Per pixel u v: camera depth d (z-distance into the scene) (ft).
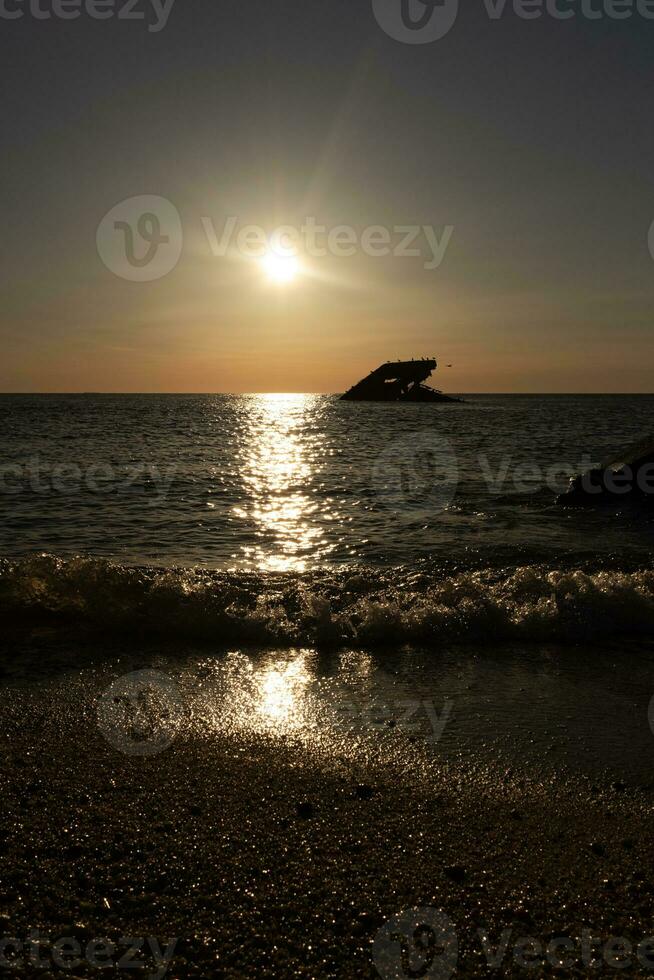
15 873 8.51
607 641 19.15
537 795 11.11
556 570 27.73
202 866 8.87
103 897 8.19
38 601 20.35
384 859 9.20
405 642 18.97
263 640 18.86
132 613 19.79
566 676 16.58
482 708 14.64
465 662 17.51
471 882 8.76
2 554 31.48
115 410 284.82
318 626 19.42
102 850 9.11
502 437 126.31
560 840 9.81
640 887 8.75
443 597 21.85
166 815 10.09
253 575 25.67
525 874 8.97
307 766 11.91
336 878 8.74
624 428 152.05
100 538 35.68
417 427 169.48
